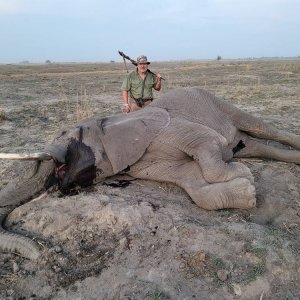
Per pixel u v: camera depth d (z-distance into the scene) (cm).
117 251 308
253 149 465
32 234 338
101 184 393
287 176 426
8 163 493
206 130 389
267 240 311
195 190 365
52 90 1327
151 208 347
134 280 285
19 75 2255
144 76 571
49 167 364
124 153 381
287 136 468
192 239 314
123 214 336
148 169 397
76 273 294
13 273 301
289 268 289
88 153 375
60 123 719
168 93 437
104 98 1077
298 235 331
